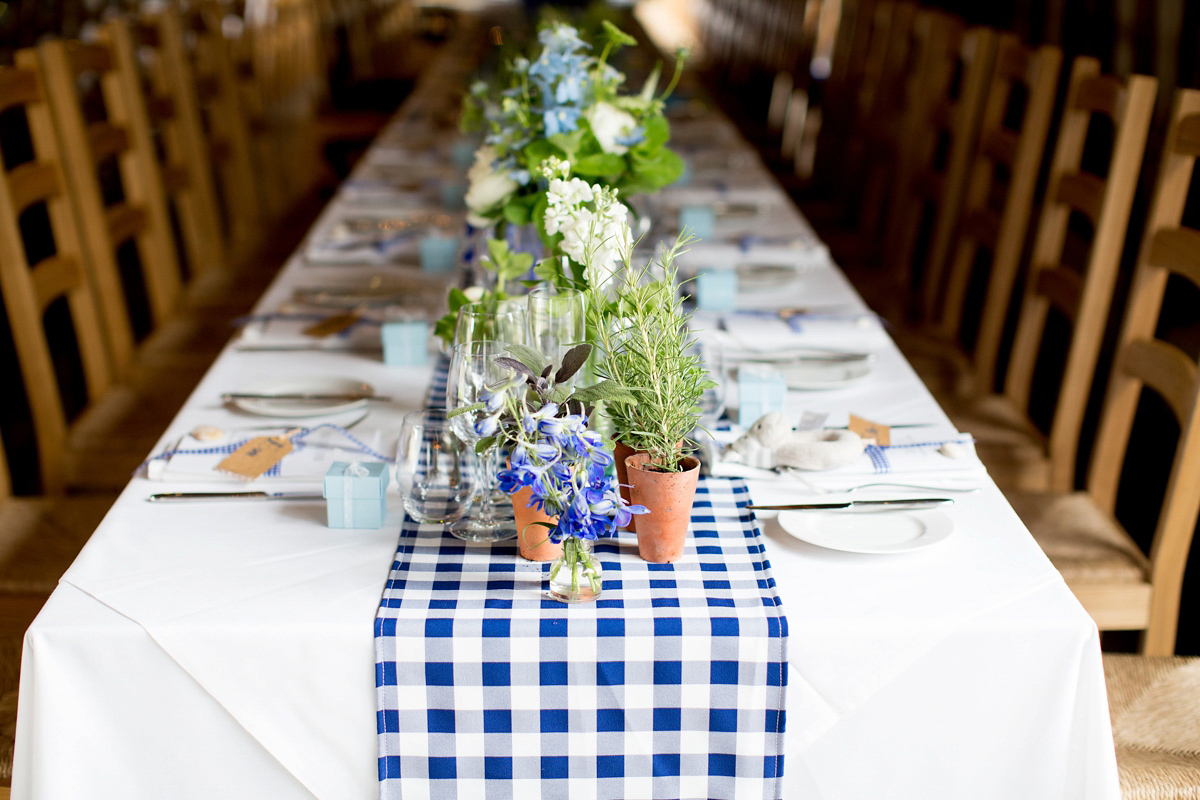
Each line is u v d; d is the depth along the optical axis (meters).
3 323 3.89
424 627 0.99
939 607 1.03
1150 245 1.70
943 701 1.03
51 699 1.01
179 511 1.22
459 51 5.37
